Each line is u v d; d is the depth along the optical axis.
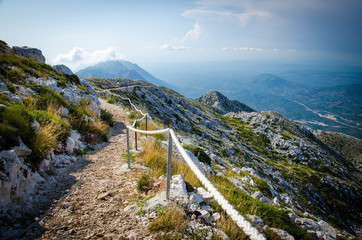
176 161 8.32
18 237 3.29
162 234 3.29
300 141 117.62
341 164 113.06
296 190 66.25
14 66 11.96
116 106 25.75
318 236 4.90
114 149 9.88
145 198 4.71
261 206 5.21
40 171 5.67
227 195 5.31
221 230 3.41
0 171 3.89
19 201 4.17
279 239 3.93
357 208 66.25
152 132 4.75
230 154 77.00
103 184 5.84
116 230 3.55
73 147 8.42
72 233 3.52
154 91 117.44
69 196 5.01
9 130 4.86
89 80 80.69
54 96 10.88
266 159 98.56
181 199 4.11
